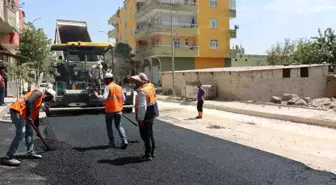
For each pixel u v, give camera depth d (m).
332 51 34.81
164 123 11.54
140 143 7.92
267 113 13.75
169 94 29.03
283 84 21.59
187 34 40.59
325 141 8.70
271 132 10.07
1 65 19.73
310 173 5.74
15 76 18.91
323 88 23.69
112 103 7.43
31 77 20.27
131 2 49.28
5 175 5.50
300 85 22.44
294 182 5.26
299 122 12.19
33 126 6.48
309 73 22.94
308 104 17.39
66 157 6.62
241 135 9.55
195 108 17.61
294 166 6.14
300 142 8.58
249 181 5.29
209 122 12.25
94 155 6.79
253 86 20.33
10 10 17.44
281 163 6.34
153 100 6.47
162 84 31.47
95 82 13.59
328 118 11.69
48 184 5.10
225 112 15.73
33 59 29.22
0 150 7.12
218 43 42.56
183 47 41.34
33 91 6.46
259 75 20.48
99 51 14.07
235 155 6.91
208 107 17.89
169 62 40.19
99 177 5.42
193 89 21.23
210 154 6.98
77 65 13.79
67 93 12.99
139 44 47.66
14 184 5.08
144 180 5.30
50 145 7.68
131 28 49.81
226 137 9.22
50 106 12.79
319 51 35.44
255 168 5.99
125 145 7.39
